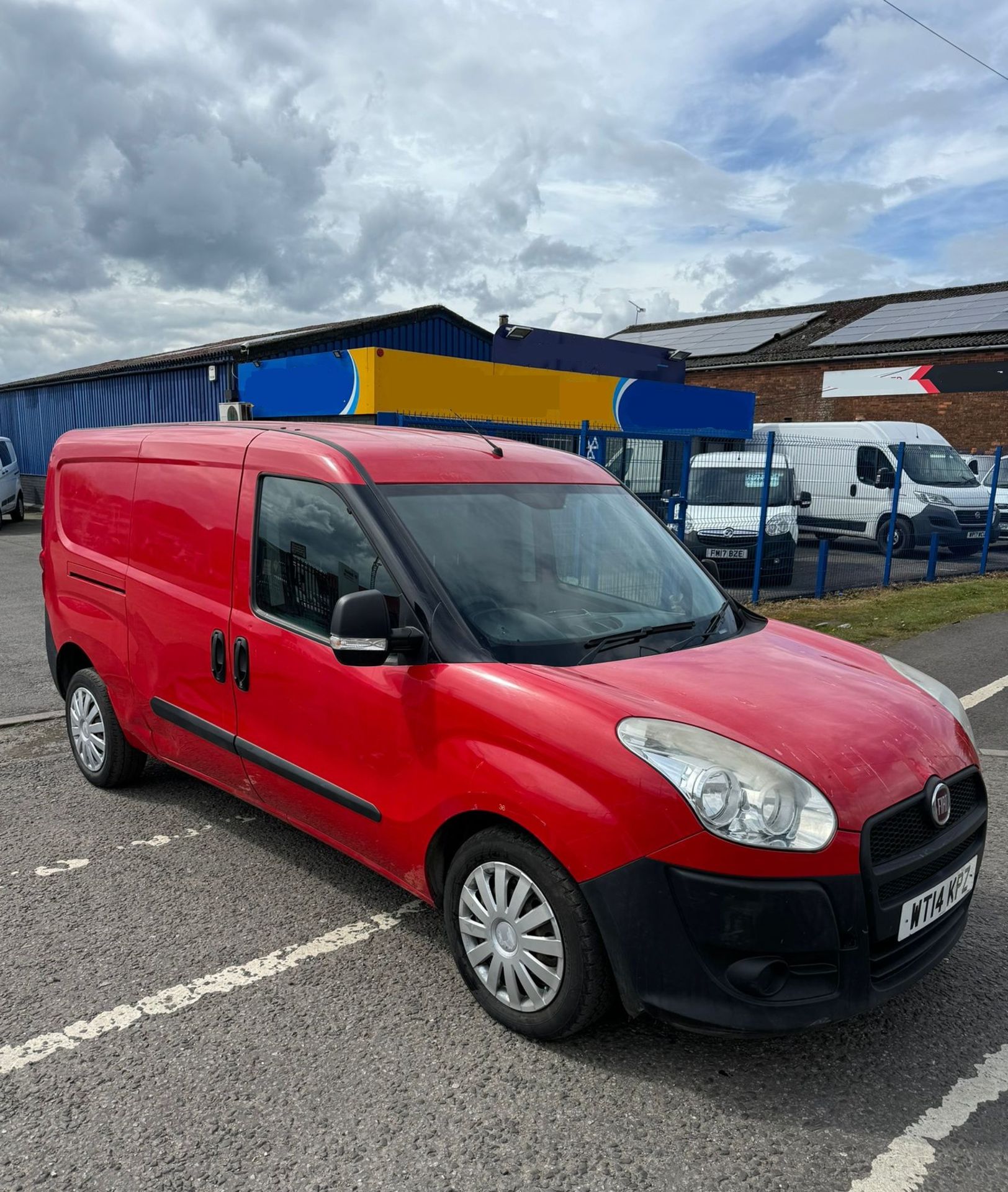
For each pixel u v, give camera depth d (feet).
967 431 81.10
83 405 70.95
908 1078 9.03
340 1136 8.13
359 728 10.69
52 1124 8.23
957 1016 10.06
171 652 13.61
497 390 35.32
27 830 14.67
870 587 43.93
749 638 11.80
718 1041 9.56
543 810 8.78
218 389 55.52
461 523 11.38
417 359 32.42
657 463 40.47
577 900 8.75
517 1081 8.88
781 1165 7.87
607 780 8.52
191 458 13.55
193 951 11.16
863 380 87.30
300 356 34.99
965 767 9.70
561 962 8.93
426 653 10.12
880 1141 8.17
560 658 10.22
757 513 42.75
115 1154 7.89
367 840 10.96
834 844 8.27
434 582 10.50
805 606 37.91
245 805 15.84
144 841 14.32
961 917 9.86
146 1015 9.87
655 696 9.36
